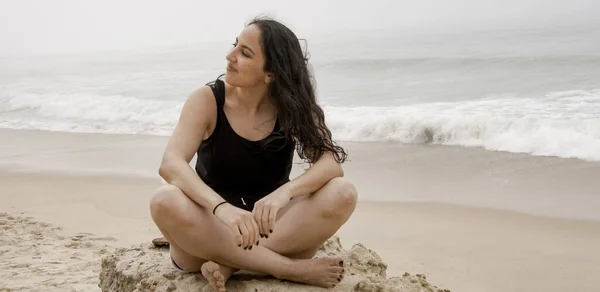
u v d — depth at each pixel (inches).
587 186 296.2
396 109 483.2
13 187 339.3
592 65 630.5
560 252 228.1
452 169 339.3
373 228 260.4
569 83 550.0
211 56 1086.4
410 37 1050.7
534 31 968.9
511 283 204.8
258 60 116.2
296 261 117.1
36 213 286.2
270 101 122.1
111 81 818.2
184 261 120.9
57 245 230.5
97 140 468.4
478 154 363.6
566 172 318.7
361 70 737.6
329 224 115.8
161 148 430.3
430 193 301.1
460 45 872.9
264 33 117.0
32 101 634.2
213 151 120.3
